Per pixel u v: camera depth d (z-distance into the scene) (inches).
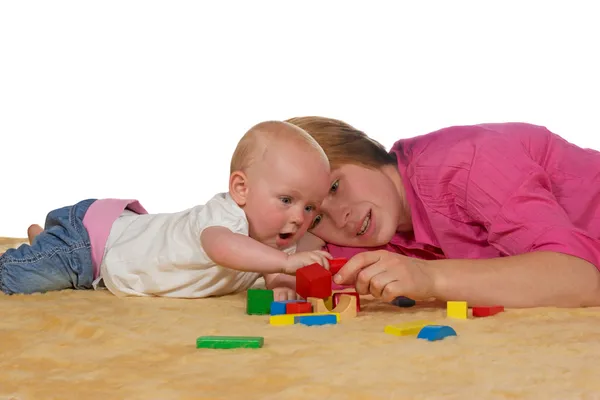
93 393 42.4
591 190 87.5
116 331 58.9
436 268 71.0
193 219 84.6
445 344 53.7
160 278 85.1
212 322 65.4
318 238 91.7
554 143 88.8
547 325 61.7
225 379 44.8
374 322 65.8
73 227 90.2
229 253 77.3
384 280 67.9
